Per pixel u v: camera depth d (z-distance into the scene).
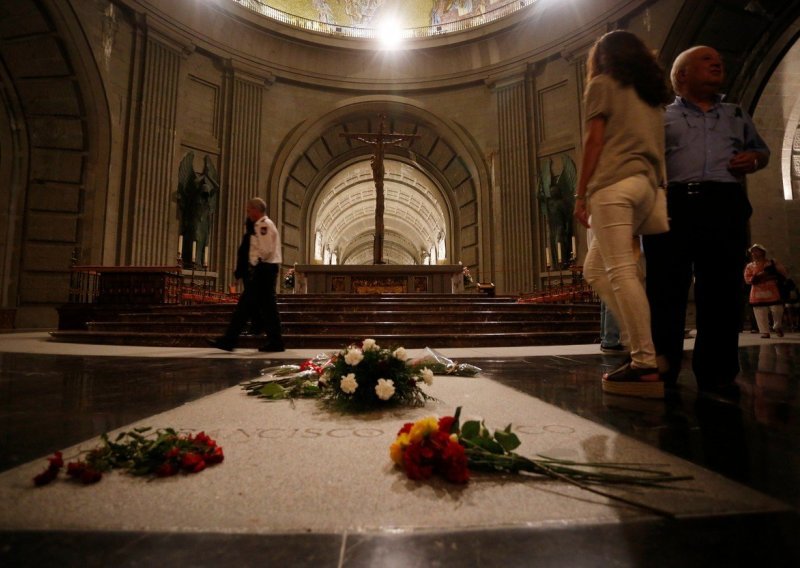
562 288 12.59
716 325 2.40
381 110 18.30
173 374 3.07
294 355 4.63
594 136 2.15
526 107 16.41
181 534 0.79
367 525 0.82
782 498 0.93
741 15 10.79
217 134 15.76
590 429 1.51
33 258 11.89
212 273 14.82
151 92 13.80
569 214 14.91
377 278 12.79
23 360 4.03
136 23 13.58
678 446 1.32
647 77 2.11
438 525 0.82
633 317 2.15
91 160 12.49
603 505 0.91
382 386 1.78
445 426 1.21
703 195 2.47
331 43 17.58
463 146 17.58
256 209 5.10
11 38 11.27
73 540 0.76
